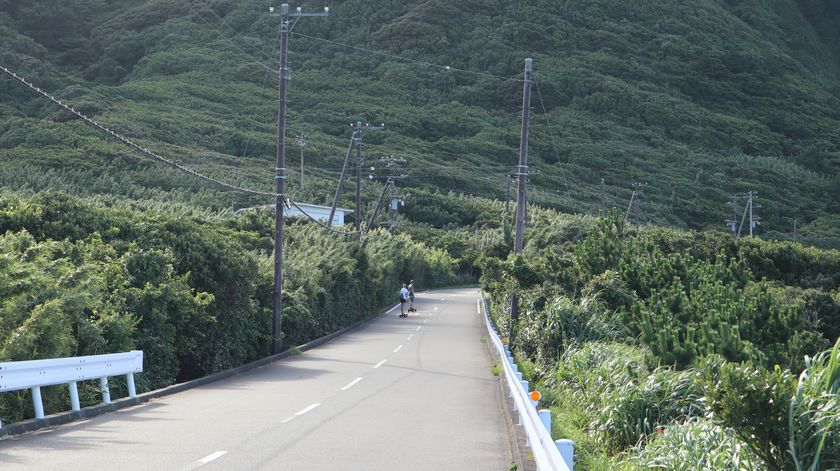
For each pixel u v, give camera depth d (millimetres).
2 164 80438
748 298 20688
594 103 172250
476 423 13516
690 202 119812
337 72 189125
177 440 11227
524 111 29531
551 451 7121
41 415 12508
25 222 21609
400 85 182875
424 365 24641
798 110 188625
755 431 8008
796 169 147375
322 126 148000
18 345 12977
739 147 162875
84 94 133625
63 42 196375
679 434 10383
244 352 23938
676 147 153000
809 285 35281
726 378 8086
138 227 22719
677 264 25016
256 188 88062
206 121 131625
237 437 11547
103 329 16188
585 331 20828
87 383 15930
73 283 15586
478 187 122938
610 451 12617
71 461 9539
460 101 176500
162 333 18734
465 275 97938
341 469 9359
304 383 19719
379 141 142375
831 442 7805
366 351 29750
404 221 97062
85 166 84312
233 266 23250
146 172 85562
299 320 30641
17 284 14102
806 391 8242
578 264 26500
